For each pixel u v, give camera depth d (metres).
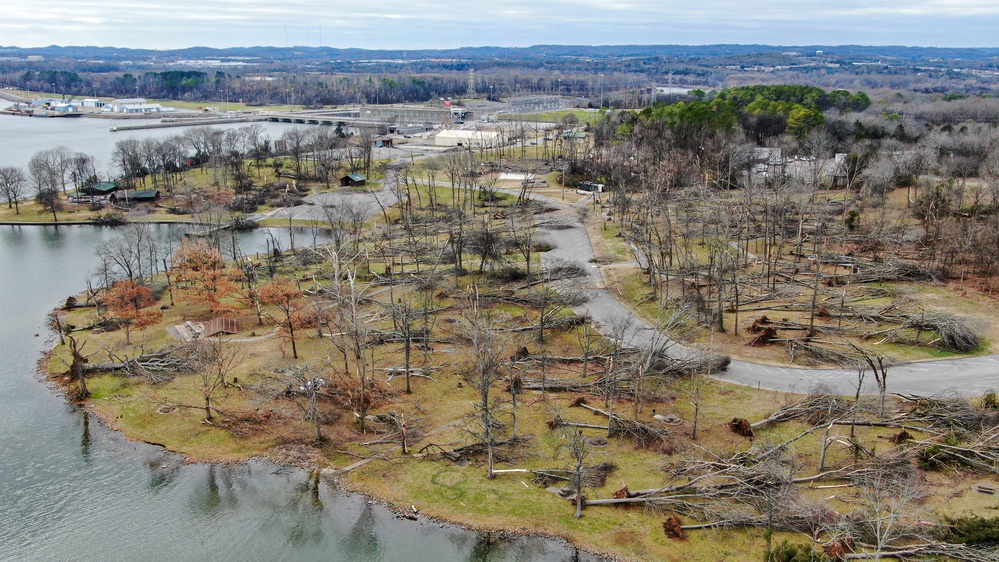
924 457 74.81
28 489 78.88
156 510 75.94
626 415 88.25
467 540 70.38
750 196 148.00
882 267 130.25
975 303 115.44
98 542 71.06
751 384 95.12
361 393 90.25
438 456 83.12
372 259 151.75
